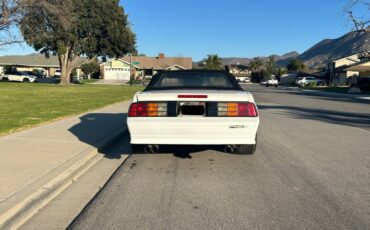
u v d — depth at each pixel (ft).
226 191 19.26
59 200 18.02
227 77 26.99
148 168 23.90
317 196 18.58
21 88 120.47
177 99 22.39
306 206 17.20
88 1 151.94
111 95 93.81
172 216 15.99
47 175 20.24
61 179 20.33
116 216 15.99
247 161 25.68
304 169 23.75
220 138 22.61
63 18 108.47
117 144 32.24
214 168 23.82
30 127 36.94
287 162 25.58
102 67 282.36
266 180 21.25
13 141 29.58
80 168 23.48
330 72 258.16
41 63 276.62
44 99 75.31
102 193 18.94
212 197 18.35
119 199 18.07
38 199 17.54
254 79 394.93
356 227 14.99
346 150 29.84
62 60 163.84
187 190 19.43
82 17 152.66
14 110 52.44
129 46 165.48
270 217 15.90
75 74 272.72
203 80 26.78
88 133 34.24
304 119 51.44
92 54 167.73
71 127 37.83
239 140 22.74
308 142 33.32
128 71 282.56
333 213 16.40
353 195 18.80
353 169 23.85
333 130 40.83
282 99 99.35
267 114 58.23
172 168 23.86
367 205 17.42
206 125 22.21
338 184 20.61
